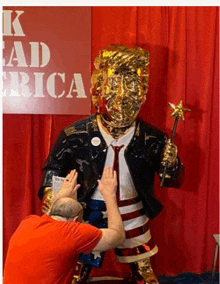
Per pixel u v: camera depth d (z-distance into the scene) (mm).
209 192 3197
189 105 3055
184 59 2959
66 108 2959
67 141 2525
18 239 2010
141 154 2494
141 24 2959
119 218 2148
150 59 2973
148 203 2553
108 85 2416
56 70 2922
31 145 3020
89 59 2920
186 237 3195
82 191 2545
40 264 1955
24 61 2898
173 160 2461
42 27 2879
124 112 2410
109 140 2482
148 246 2562
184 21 2936
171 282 3125
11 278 1995
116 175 2365
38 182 3094
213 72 3057
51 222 2025
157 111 3037
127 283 2953
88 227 2020
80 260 2564
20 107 2936
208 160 3105
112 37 2949
